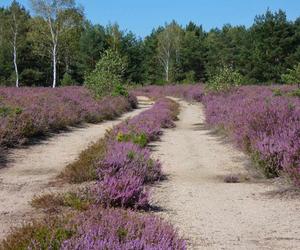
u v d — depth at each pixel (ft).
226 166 39.70
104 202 24.68
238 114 55.77
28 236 15.26
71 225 15.97
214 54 292.20
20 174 34.99
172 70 297.33
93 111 78.28
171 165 40.19
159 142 54.13
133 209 25.16
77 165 32.48
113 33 283.59
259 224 23.30
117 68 117.50
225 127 58.29
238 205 27.07
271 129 39.88
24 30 228.84
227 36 294.46
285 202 27.63
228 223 23.41
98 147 39.24
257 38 215.51
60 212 23.59
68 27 201.77
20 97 84.38
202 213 25.27
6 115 53.93
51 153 44.55
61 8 198.39
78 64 261.24
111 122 79.05
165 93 185.26
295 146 32.48
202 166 39.83
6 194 28.60
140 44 330.13
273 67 202.90
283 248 19.67
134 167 32.19
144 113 79.05
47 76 246.47
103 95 107.96
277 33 206.49
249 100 70.38
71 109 73.61
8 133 46.91
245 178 34.63
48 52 223.30
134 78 285.02
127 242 14.73
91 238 14.62
